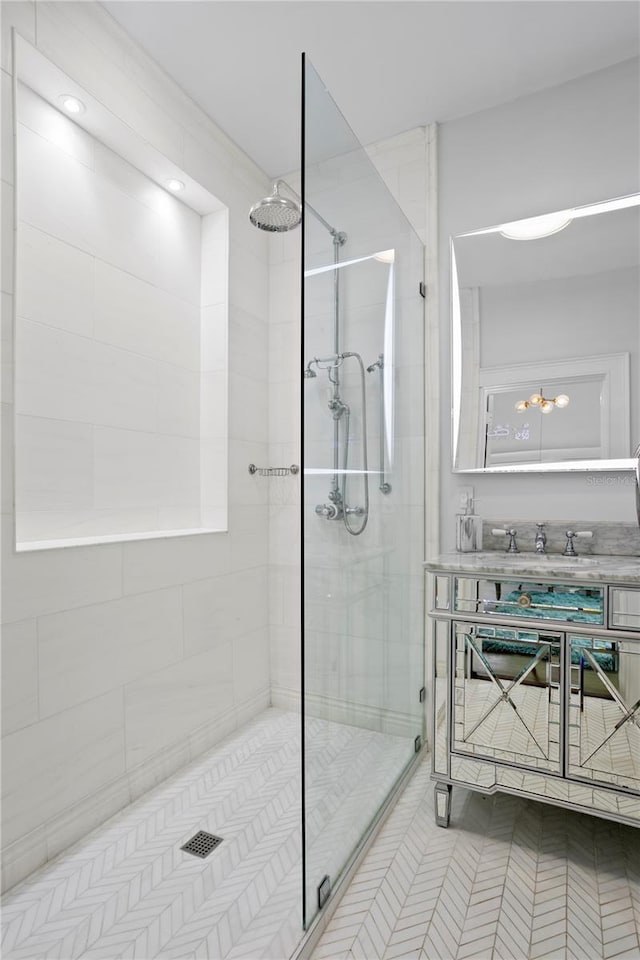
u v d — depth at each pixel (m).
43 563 1.63
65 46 1.71
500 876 1.55
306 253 1.40
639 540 1.98
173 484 2.39
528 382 2.17
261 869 1.59
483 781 1.72
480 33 1.92
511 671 1.69
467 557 2.02
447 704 1.78
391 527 2.01
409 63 2.06
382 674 1.93
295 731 2.52
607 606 1.56
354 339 1.72
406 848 1.69
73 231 1.93
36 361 1.80
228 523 2.51
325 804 1.48
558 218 2.14
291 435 2.78
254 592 2.70
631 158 2.04
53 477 1.85
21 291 1.75
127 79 1.96
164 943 1.33
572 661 1.60
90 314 2.00
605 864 1.60
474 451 2.25
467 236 2.29
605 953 1.30
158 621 2.09
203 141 2.36
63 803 1.68
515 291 2.21
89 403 1.99
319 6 1.82
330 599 1.54
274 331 2.83
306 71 1.39
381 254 1.92
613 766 1.54
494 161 2.27
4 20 1.53
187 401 2.49
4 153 1.52
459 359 2.29
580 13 1.83
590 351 2.08
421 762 2.23
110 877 1.56
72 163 1.93
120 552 1.92
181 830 1.78
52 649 1.66
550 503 2.13
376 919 1.41
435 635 1.81
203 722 2.32
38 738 1.60
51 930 1.37
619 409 2.02
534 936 1.35
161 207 2.35
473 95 2.22
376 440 1.89
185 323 2.48
